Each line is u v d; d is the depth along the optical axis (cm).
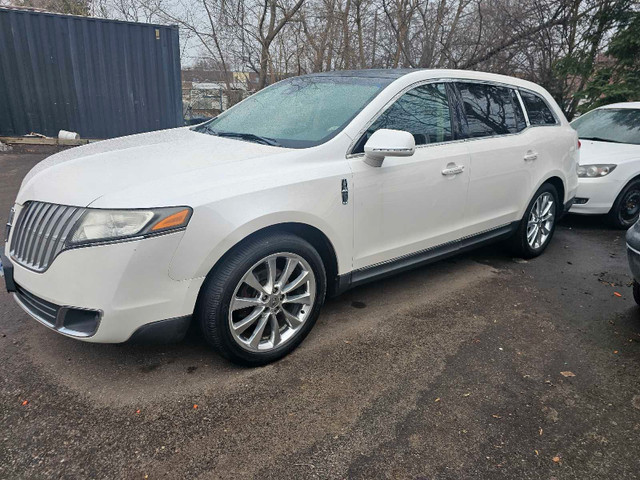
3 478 199
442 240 376
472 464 215
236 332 264
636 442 232
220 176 257
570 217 663
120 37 959
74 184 252
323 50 939
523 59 1055
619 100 952
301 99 361
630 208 605
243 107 397
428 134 353
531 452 224
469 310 364
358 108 321
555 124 476
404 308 363
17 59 911
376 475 208
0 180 706
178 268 238
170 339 252
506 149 407
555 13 970
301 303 294
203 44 931
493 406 254
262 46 916
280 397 255
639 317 362
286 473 207
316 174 283
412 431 234
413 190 336
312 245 305
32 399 246
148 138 350
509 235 447
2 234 491
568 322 351
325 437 228
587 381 279
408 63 1003
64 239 233
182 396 253
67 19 920
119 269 227
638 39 914
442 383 272
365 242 320
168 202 234
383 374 279
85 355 285
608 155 586
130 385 260
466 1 1012
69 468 205
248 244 261
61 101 959
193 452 216
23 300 268
